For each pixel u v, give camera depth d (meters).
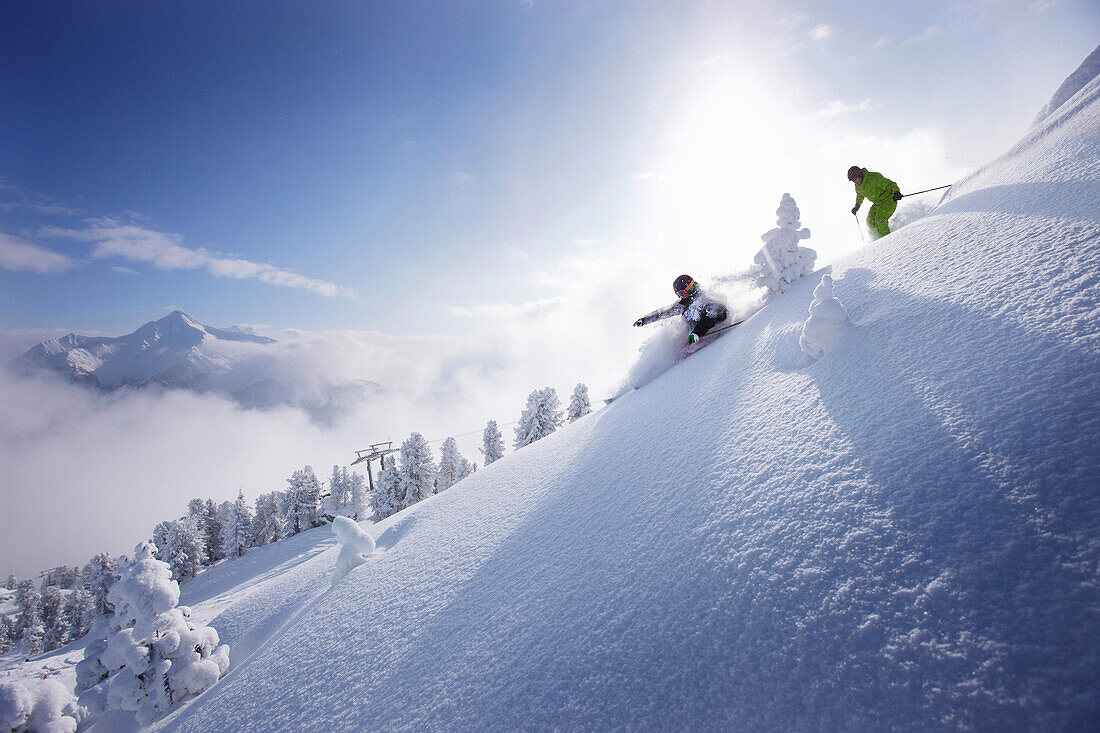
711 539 2.28
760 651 1.67
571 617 2.38
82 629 42.50
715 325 5.91
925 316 2.91
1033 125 5.97
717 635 1.82
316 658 3.59
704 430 3.42
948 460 1.87
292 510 52.53
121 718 5.71
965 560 1.53
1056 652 1.21
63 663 14.13
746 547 2.09
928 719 1.25
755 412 3.18
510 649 2.42
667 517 2.69
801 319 3.98
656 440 3.82
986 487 1.68
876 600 1.58
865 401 2.53
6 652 47.88
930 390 2.29
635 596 2.25
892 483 1.93
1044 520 1.49
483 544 3.99
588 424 5.86
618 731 1.69
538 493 4.41
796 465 2.39
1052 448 1.66
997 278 2.79
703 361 5.05
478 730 2.03
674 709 1.66
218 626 6.84
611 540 2.84
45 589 51.41
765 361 3.87
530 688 2.09
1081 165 3.37
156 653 5.29
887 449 2.11
